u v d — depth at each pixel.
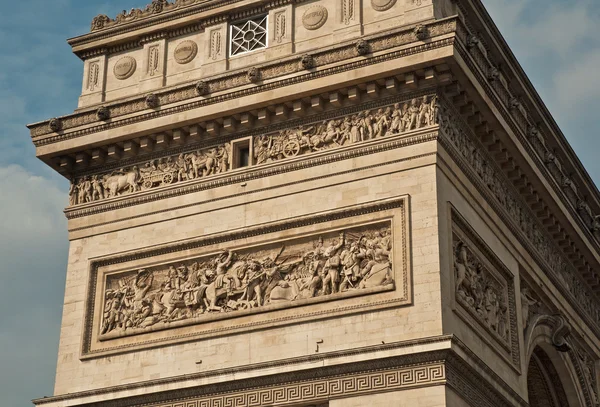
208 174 100.12
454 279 90.31
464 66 93.19
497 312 98.94
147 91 105.31
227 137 100.69
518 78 111.94
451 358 84.50
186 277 97.75
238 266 95.75
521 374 100.31
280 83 97.56
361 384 85.88
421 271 88.12
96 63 109.25
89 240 102.75
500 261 100.69
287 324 91.12
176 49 106.12
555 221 116.31
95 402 94.69
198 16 105.38
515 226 106.50
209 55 104.12
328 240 93.31
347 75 95.12
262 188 97.00
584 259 125.81
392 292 88.69
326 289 91.31
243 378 89.62
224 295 95.12
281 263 94.31
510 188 108.12
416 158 91.88
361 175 93.38
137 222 101.19
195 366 93.38
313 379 87.69
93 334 99.00
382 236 91.25
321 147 96.19
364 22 98.50
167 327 96.12
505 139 101.69
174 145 102.56
